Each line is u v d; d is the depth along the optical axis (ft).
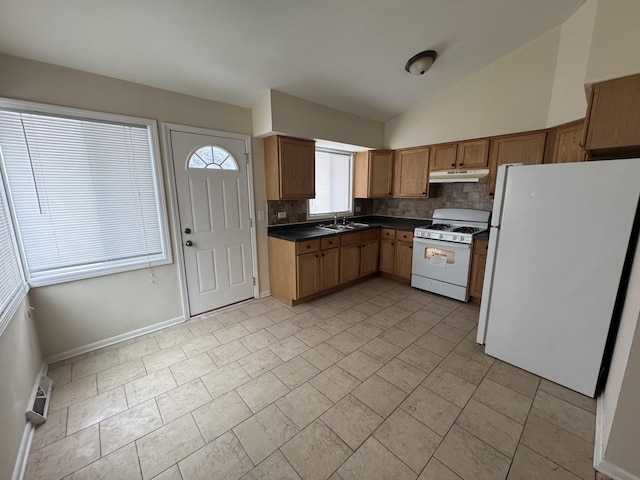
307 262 10.66
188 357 7.57
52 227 6.93
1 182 6.04
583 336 6.05
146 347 8.03
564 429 5.31
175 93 8.43
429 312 10.30
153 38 6.40
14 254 6.18
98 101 7.19
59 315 7.22
